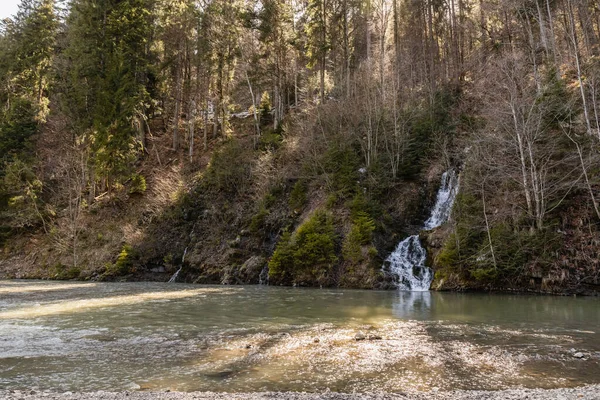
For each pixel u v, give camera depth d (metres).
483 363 8.02
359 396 6.18
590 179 20.09
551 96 23.25
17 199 35.81
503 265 20.48
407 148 29.78
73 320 13.16
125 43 39.97
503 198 22.17
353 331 11.09
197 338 10.41
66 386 6.87
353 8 42.56
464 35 44.56
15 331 11.42
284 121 41.25
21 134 40.31
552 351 8.88
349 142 31.42
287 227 28.67
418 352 8.85
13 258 34.84
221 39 40.53
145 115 43.97
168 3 43.38
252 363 8.16
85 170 37.56
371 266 24.38
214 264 29.03
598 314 13.77
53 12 49.72
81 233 34.66
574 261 19.25
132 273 30.44
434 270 23.03
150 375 7.45
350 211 27.22
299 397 6.14
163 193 35.16
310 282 25.09
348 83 36.44
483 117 27.70
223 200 33.59
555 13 37.09
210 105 50.16
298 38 43.00
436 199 27.67
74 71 38.41
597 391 6.26
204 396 6.23
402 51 43.53
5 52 46.16
